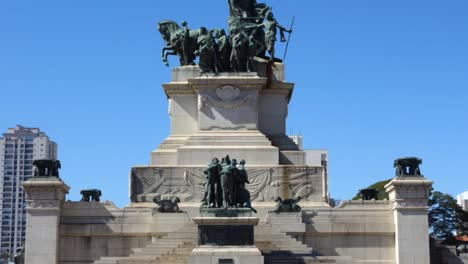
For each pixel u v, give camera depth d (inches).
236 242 1732.3
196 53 2324.1
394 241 2050.9
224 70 2332.7
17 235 6082.7
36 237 2004.2
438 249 2068.2
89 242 2060.8
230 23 2407.7
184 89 2341.3
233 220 1736.0
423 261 1988.2
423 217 2007.9
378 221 2070.6
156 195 2174.0
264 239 1931.6
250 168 2185.0
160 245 1920.5
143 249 1910.7
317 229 2050.9
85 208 2084.2
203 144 2247.8
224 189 1761.8
